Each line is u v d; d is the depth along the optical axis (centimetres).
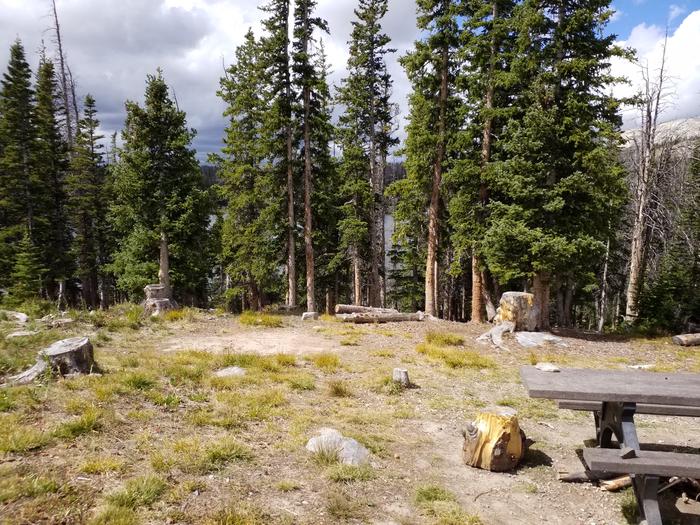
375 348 1165
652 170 1903
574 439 602
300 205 2331
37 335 942
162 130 2080
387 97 2867
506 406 730
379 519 392
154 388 668
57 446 458
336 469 465
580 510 431
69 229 3256
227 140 2495
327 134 2194
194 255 2158
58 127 3180
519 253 1420
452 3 1697
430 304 1927
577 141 1330
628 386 448
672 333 1510
